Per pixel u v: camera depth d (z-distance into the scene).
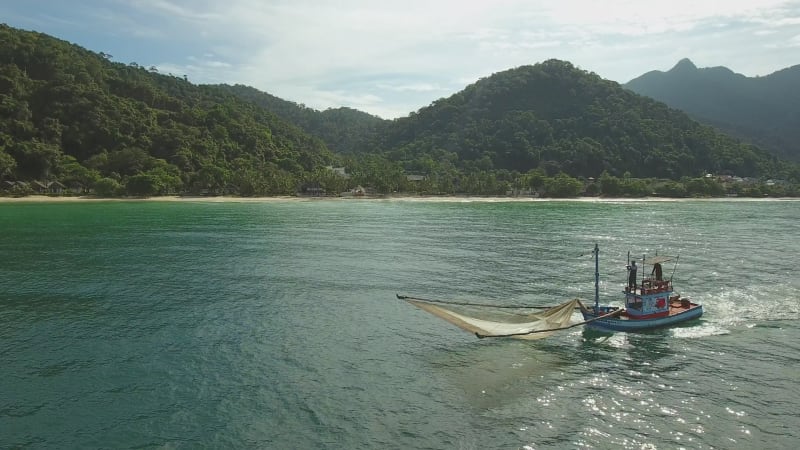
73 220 112.12
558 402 26.78
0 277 55.38
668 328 38.84
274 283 53.50
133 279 54.88
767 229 103.94
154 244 79.19
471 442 23.09
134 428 24.39
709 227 107.69
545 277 56.62
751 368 31.17
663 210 158.00
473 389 28.38
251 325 39.44
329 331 38.09
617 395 27.55
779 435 23.50
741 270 60.69
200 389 28.33
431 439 23.38
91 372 30.52
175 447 22.89
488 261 66.25
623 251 74.31
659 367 31.33
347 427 24.44
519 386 28.72
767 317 41.75
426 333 37.69
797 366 31.47
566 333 37.66
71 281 53.75
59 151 191.88
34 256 68.00
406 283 53.72
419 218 126.50
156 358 32.72
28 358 32.62
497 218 127.38
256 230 98.69
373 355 33.31
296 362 32.12
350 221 117.81
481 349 34.44
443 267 62.25
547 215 137.00
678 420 24.84
